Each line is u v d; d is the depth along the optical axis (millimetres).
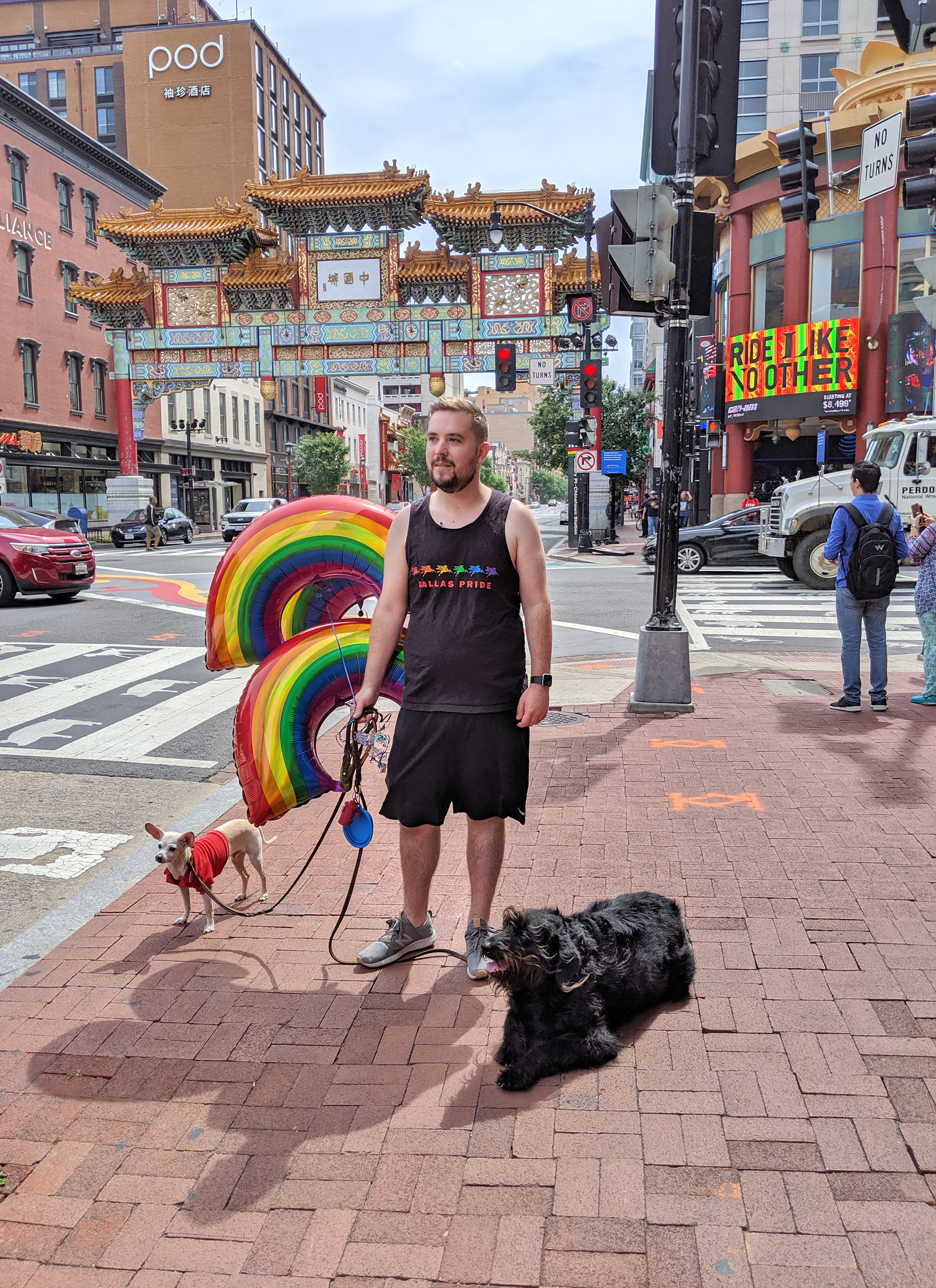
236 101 69125
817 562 17391
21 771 6961
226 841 4211
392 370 37344
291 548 3846
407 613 3537
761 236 30031
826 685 8836
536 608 3383
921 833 4852
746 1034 3133
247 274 37250
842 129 26859
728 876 4383
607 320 36125
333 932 3732
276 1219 2412
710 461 35594
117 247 47469
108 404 47625
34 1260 2311
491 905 3811
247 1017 3369
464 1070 3014
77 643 12414
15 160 39688
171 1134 2754
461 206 35281
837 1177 2479
